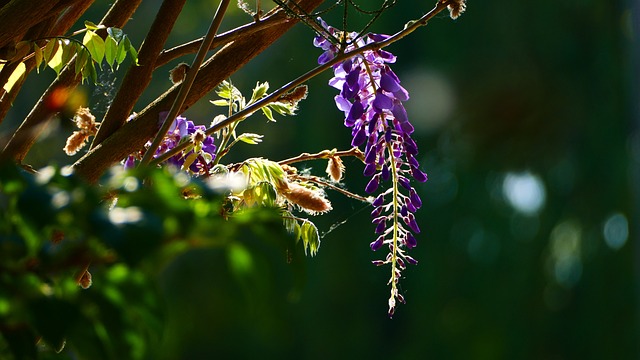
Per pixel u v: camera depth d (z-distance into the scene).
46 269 0.88
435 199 15.56
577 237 14.87
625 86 14.28
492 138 15.30
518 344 14.62
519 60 15.04
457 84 15.24
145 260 0.84
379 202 1.82
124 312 0.93
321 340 15.95
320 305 15.91
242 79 15.58
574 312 14.62
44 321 0.89
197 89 1.77
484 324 14.78
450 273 15.13
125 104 1.76
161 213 0.88
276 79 15.44
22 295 0.90
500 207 15.23
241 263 0.91
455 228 15.38
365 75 1.82
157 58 1.81
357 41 1.84
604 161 14.41
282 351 15.99
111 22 1.91
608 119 14.34
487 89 15.04
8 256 0.88
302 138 15.32
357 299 15.97
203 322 14.84
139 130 1.74
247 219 0.92
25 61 1.83
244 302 0.91
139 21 15.20
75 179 0.88
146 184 1.07
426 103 15.37
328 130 15.14
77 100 1.40
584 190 14.73
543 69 14.95
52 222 0.86
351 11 13.94
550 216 14.90
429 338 15.00
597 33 14.59
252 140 1.99
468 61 15.24
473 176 15.38
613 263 14.31
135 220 0.84
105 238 0.83
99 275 0.92
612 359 14.22
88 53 1.75
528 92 14.87
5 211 0.90
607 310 14.32
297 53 15.41
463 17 15.17
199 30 16.45
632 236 14.14
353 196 1.91
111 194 1.12
